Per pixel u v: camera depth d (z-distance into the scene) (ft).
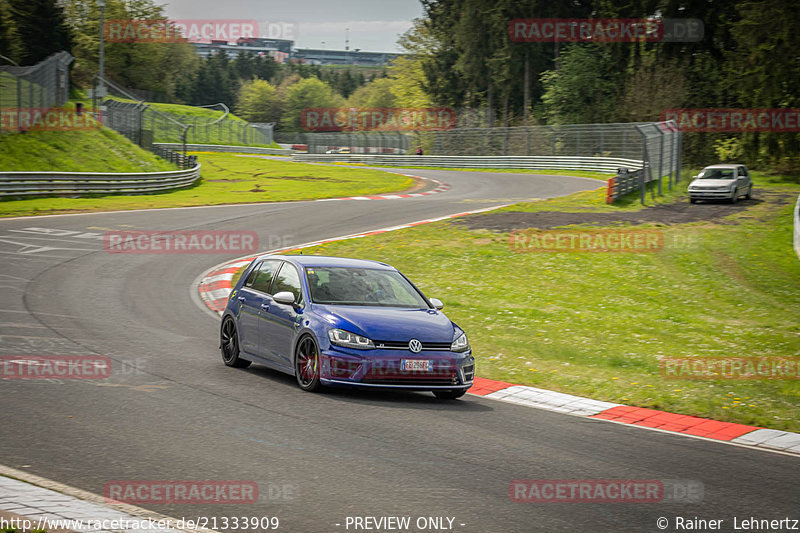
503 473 79.25
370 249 295.28
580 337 175.32
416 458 82.58
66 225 340.59
